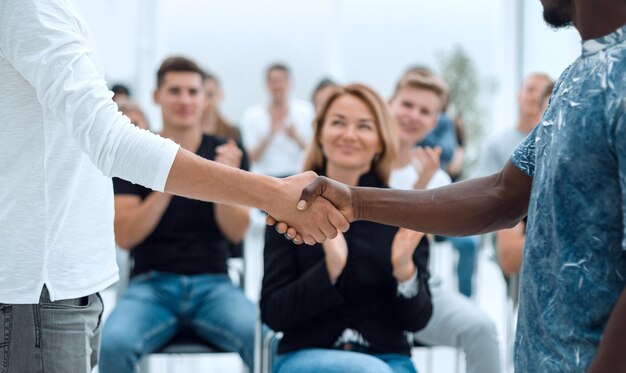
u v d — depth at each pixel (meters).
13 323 1.63
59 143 1.62
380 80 8.77
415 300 2.34
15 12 1.54
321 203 1.70
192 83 3.25
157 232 3.10
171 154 1.63
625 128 1.14
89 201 1.68
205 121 5.14
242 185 1.72
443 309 2.98
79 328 1.68
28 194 1.60
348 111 2.55
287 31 8.68
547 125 1.29
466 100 8.58
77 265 1.66
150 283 3.06
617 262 1.19
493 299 5.82
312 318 2.35
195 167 1.66
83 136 1.58
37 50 1.55
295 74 8.73
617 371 1.13
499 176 1.56
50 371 1.65
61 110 1.57
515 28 8.59
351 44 8.73
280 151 6.59
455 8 8.65
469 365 2.93
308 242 1.80
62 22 1.57
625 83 1.15
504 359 3.88
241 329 2.86
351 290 2.35
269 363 2.58
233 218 3.12
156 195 3.03
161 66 3.29
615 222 1.19
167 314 2.96
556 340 1.25
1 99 1.58
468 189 1.58
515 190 1.53
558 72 7.74
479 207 1.56
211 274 3.11
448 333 2.95
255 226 7.36
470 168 8.48
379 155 2.60
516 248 3.15
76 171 1.65
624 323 1.12
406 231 2.33
